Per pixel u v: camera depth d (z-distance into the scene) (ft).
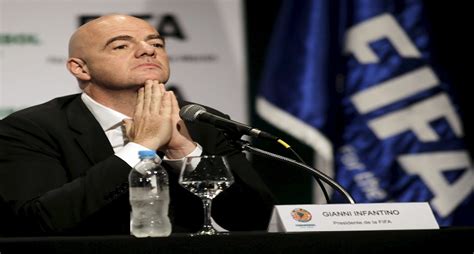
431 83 28.76
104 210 18.24
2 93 27.09
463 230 12.89
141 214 14.57
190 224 18.84
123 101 19.48
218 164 14.80
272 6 28.58
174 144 18.34
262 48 28.40
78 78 19.84
